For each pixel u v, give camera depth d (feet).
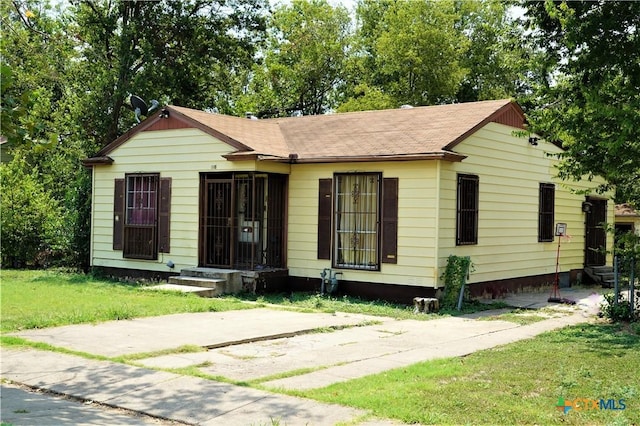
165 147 54.34
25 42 82.38
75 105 83.41
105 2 85.35
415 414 18.90
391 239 45.47
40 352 27.73
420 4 106.63
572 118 34.76
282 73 131.75
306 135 54.70
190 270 50.90
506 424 18.30
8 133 16.97
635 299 40.81
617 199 41.70
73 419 19.04
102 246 58.75
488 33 120.57
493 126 50.01
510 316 41.45
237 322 36.37
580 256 64.18
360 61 129.08
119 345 29.27
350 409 19.57
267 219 50.62
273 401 20.48
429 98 108.88
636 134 32.40
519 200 53.78
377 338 32.78
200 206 52.29
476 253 48.01
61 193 81.35
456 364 26.00
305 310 41.83
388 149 45.83
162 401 20.71
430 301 42.34
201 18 89.56
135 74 84.28
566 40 35.76
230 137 49.80
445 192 44.27
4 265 69.51
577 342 31.73
